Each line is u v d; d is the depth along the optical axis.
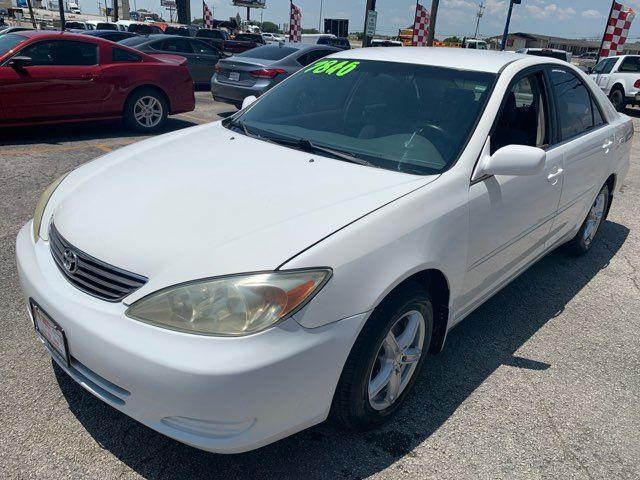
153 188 2.42
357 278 2.04
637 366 3.17
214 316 1.86
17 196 5.16
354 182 2.46
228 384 1.80
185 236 2.06
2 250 4.01
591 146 3.85
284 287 1.88
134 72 8.00
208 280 1.90
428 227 2.35
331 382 2.05
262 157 2.75
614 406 2.80
